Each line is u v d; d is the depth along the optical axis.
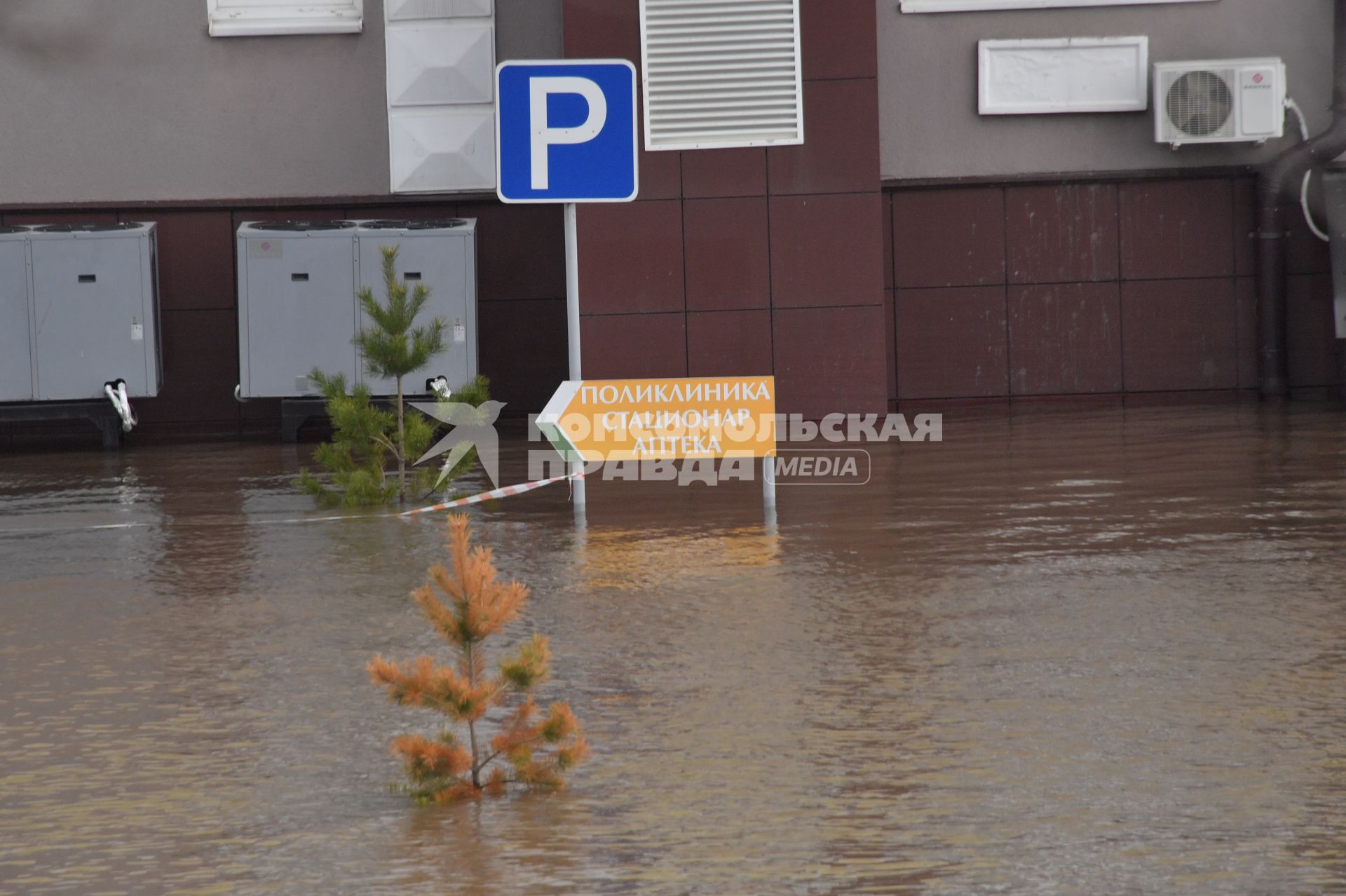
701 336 24.33
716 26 23.88
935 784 6.55
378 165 27.02
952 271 27.20
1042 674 8.34
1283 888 5.33
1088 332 27.23
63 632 10.20
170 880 5.68
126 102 26.59
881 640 9.27
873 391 24.33
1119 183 27.14
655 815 6.27
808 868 5.62
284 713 8.04
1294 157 26.53
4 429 26.67
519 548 13.03
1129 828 5.96
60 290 24.67
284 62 26.77
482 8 26.59
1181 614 9.74
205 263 26.88
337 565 12.53
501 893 5.46
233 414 27.02
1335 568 11.15
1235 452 18.98
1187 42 27.00
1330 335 27.17
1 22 26.23
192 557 13.14
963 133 27.08
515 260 27.03
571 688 8.34
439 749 6.57
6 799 6.69
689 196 24.17
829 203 24.09
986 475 17.36
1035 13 26.91
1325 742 7.00
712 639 9.41
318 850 5.97
